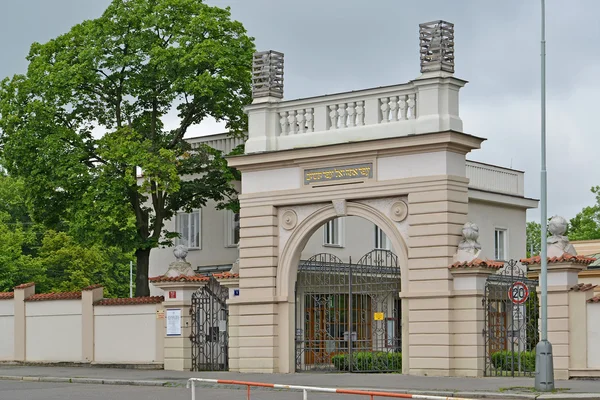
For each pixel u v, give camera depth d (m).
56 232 69.75
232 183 42.56
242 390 26.72
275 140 32.38
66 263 69.69
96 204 38.47
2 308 37.69
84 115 41.09
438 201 28.84
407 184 29.39
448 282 28.59
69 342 36.03
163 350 33.75
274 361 31.84
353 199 30.50
